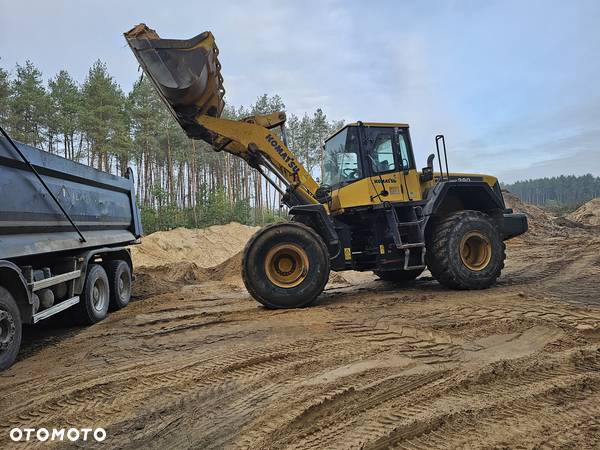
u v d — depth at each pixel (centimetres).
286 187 687
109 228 718
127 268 755
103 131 2733
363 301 610
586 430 246
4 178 428
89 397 310
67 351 446
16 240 440
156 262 1755
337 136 711
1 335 389
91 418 278
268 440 241
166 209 2716
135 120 3127
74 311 580
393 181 661
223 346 421
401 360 358
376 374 329
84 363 395
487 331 429
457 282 647
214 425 261
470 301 561
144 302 766
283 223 606
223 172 3906
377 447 233
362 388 304
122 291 730
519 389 302
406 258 632
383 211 659
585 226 2295
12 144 440
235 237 2439
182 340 456
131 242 809
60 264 543
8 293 404
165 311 646
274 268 600
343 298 661
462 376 321
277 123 712
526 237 1664
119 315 653
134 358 402
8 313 397
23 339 516
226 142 692
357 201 652
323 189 686
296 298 585
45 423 274
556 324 434
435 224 680
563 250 1160
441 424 255
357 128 665
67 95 2850
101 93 2795
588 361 348
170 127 3186
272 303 586
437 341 406
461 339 411
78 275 552
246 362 363
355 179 662
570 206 4084
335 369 342
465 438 240
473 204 742
